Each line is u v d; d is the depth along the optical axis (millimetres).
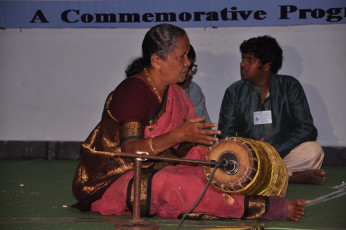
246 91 7414
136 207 3057
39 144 8641
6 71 8680
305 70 8125
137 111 3588
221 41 8250
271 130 7277
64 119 8648
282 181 3805
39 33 8617
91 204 4000
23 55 8648
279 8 8016
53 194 5027
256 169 3477
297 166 6125
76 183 4008
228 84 8250
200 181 3600
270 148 3877
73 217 3824
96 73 8562
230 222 3547
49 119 8672
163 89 3785
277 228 3404
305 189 5465
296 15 7988
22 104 8703
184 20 8219
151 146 3365
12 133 8727
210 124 3193
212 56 8273
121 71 8516
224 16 8141
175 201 3605
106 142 3861
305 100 7234
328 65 8078
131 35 8469
